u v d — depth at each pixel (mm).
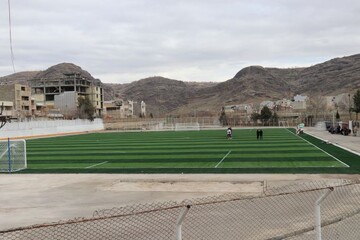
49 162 29031
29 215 13578
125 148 39438
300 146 36906
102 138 59125
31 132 68250
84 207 14570
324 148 34281
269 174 21000
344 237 9062
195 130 83062
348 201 13180
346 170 21797
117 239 9625
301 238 9070
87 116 107125
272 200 13281
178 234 6387
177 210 11852
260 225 10383
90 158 31172
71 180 20703
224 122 103750
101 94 157375
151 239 9531
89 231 10305
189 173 22141
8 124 63656
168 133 71188
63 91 147125
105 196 16484
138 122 109438
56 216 13367
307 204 12656
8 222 12711
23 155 30062
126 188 18125
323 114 103375
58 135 71812
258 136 49750
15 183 20125
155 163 27016
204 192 16828
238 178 19922
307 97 174875
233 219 10969
